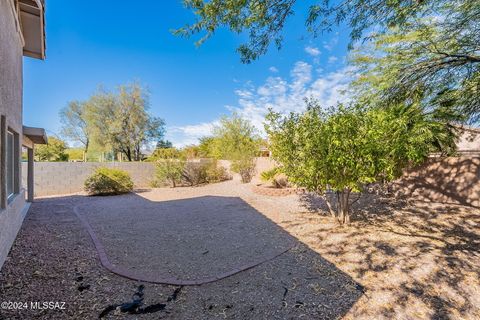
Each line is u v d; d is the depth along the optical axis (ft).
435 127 24.53
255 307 9.60
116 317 8.85
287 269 12.87
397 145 18.10
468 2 15.28
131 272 12.23
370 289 10.88
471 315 9.18
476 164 24.84
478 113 22.25
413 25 18.07
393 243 16.24
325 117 18.56
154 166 51.01
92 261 13.43
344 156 17.28
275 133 19.99
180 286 11.09
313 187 19.99
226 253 14.96
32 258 13.57
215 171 56.24
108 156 78.74
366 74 25.88
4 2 13.34
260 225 21.11
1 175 13.01
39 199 34.86
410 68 21.36
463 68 19.61
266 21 12.17
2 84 12.70
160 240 17.28
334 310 9.42
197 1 11.57
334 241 16.84
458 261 13.51
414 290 10.79
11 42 15.61
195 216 24.53
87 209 27.73
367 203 27.61
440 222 20.44
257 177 48.93
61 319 8.60
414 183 29.22
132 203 31.86
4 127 13.17
